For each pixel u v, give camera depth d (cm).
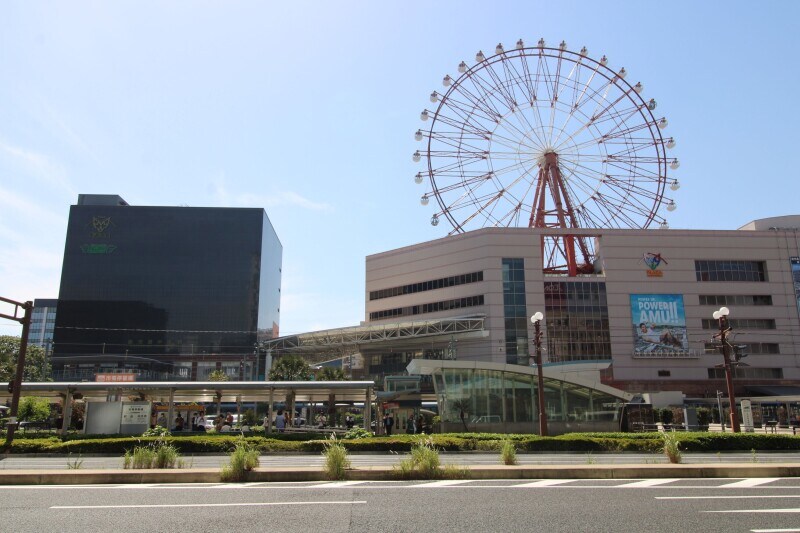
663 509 1113
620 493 1311
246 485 1477
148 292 14712
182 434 3312
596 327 8406
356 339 8544
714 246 8744
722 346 2909
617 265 8606
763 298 8650
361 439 2798
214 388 3538
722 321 2917
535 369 3984
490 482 1517
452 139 8250
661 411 5969
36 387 3462
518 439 2702
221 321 14675
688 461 2166
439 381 4019
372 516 1049
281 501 1212
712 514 1066
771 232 8838
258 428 3856
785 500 1216
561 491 1343
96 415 3247
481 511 1095
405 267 9419
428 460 1627
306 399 4725
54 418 5269
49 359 13338
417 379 5972
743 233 8812
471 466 1755
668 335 8419
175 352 14488
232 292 14825
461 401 3981
